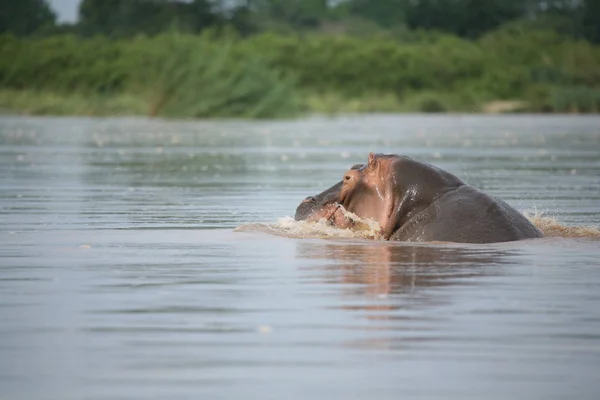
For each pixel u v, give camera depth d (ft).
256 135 381.60
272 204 157.99
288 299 81.05
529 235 109.50
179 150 294.25
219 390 59.41
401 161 113.29
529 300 80.59
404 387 59.93
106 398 58.08
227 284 87.30
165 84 541.34
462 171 222.07
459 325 72.79
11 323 73.92
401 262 96.84
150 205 156.66
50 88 598.75
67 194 174.29
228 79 547.49
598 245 106.01
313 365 63.98
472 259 98.07
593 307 78.28
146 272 93.30
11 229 126.62
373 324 73.10
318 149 298.35
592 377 61.82
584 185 191.11
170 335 70.59
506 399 58.13
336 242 110.32
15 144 313.94
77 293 83.92
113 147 305.12
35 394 58.75
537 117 581.94
